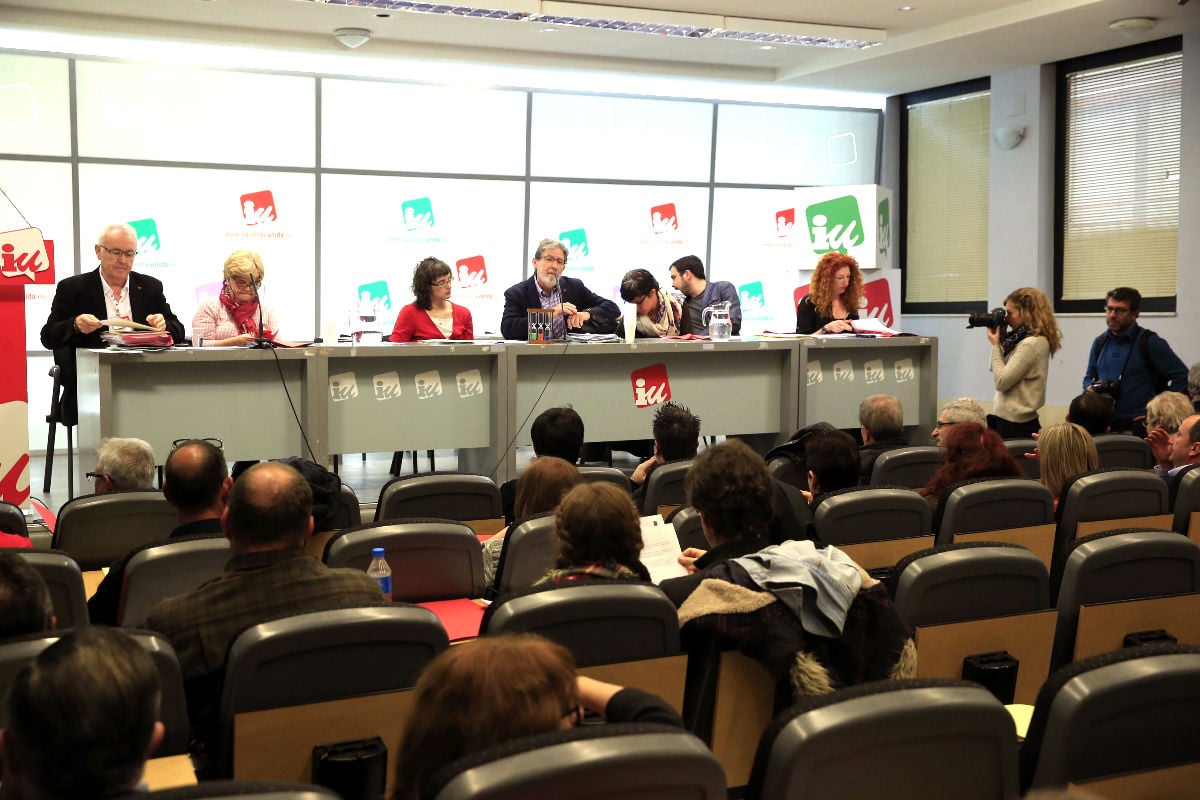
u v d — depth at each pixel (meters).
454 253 9.59
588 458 7.18
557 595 1.95
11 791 1.18
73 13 7.97
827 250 9.77
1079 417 5.21
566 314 6.49
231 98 8.75
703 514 2.44
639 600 1.99
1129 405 6.77
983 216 10.33
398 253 9.40
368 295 9.35
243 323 5.92
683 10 8.13
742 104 10.37
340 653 1.88
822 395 7.09
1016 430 6.48
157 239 8.67
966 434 3.76
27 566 1.86
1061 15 7.81
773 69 10.20
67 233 8.44
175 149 8.65
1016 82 9.67
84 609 2.41
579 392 6.43
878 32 8.64
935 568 2.37
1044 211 9.62
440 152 9.43
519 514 3.11
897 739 1.38
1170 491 3.77
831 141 10.81
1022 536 3.31
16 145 8.23
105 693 1.12
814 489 3.69
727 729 2.15
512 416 6.08
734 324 7.30
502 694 1.20
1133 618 2.56
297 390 5.73
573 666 1.28
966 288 10.57
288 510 2.16
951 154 10.60
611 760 1.13
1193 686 1.53
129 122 8.50
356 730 1.90
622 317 6.49
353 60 9.02
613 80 10.01
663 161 10.19
